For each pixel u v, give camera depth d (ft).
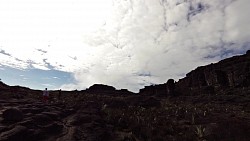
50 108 57.67
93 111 61.87
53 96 108.47
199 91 200.85
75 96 114.11
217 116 69.31
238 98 138.72
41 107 58.03
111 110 67.72
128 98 107.24
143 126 51.47
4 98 74.59
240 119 60.80
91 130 43.73
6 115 42.32
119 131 48.24
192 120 60.95
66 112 57.88
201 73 254.27
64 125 45.73
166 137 45.52
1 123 39.81
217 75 219.00
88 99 94.48
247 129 45.50
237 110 94.94
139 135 45.44
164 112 80.84
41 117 45.24
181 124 59.26
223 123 50.26
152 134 46.88
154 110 83.35
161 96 214.28
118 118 57.72
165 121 60.03
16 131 35.06
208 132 46.83
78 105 70.03
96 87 250.16
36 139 35.76
